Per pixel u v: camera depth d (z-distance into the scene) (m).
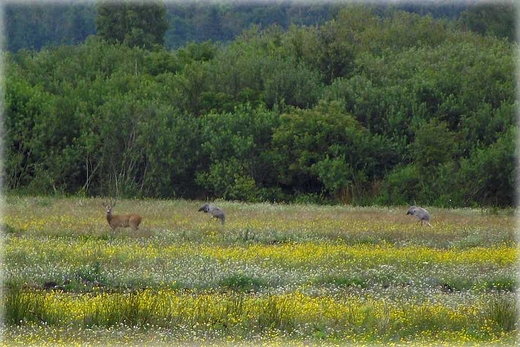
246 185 178.62
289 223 115.31
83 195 171.12
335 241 98.19
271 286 69.94
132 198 172.75
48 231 98.88
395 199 174.38
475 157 178.50
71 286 67.62
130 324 53.59
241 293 66.19
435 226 115.38
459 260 83.38
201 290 67.69
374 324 55.03
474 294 67.06
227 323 53.62
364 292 68.12
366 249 89.56
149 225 108.25
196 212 127.62
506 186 177.25
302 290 66.94
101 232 99.75
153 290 65.75
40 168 178.88
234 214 127.81
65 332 51.72
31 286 67.44
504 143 176.50
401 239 101.56
